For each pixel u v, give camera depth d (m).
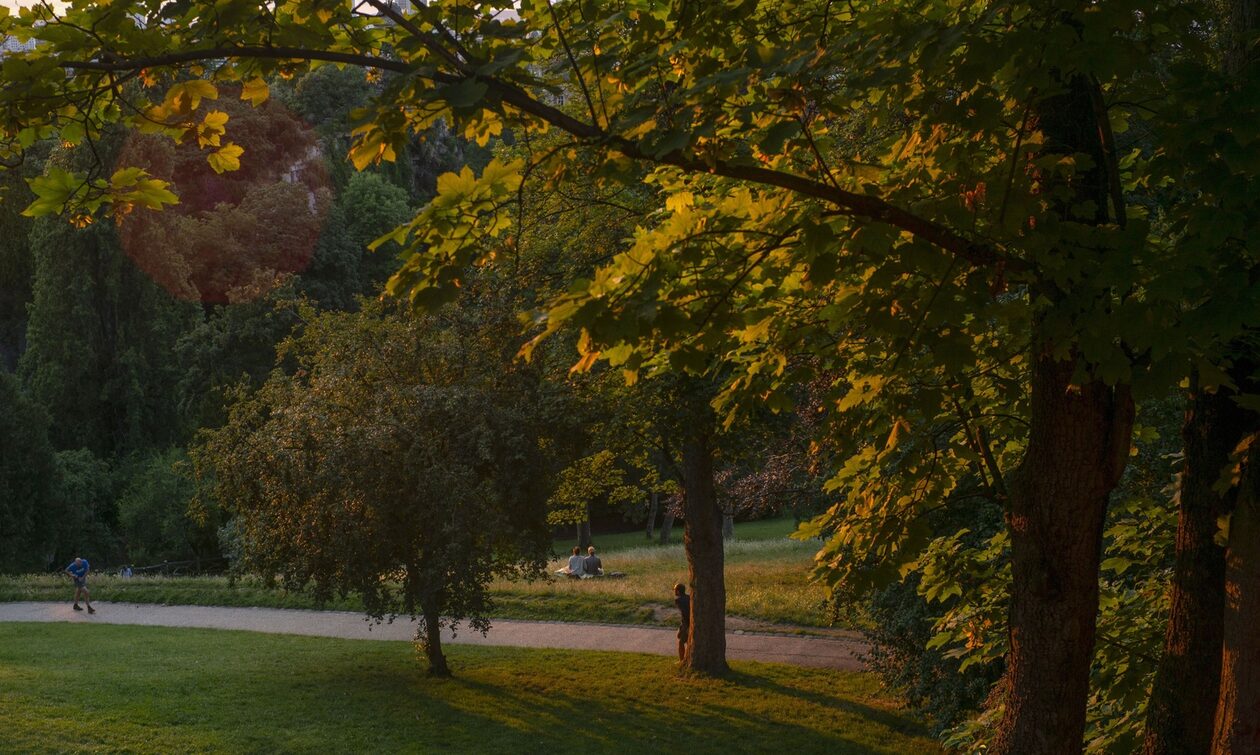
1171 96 4.62
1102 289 4.66
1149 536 8.00
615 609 28.20
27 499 45.56
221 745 15.90
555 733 17.72
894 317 5.07
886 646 17.88
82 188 4.50
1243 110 4.18
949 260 4.92
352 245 61.19
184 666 21.80
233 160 4.85
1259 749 4.70
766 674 21.94
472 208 4.32
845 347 6.55
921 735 18.00
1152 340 4.37
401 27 4.58
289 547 19.95
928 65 4.26
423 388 19.52
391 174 69.44
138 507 46.62
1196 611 5.62
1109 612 7.72
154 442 52.81
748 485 25.84
